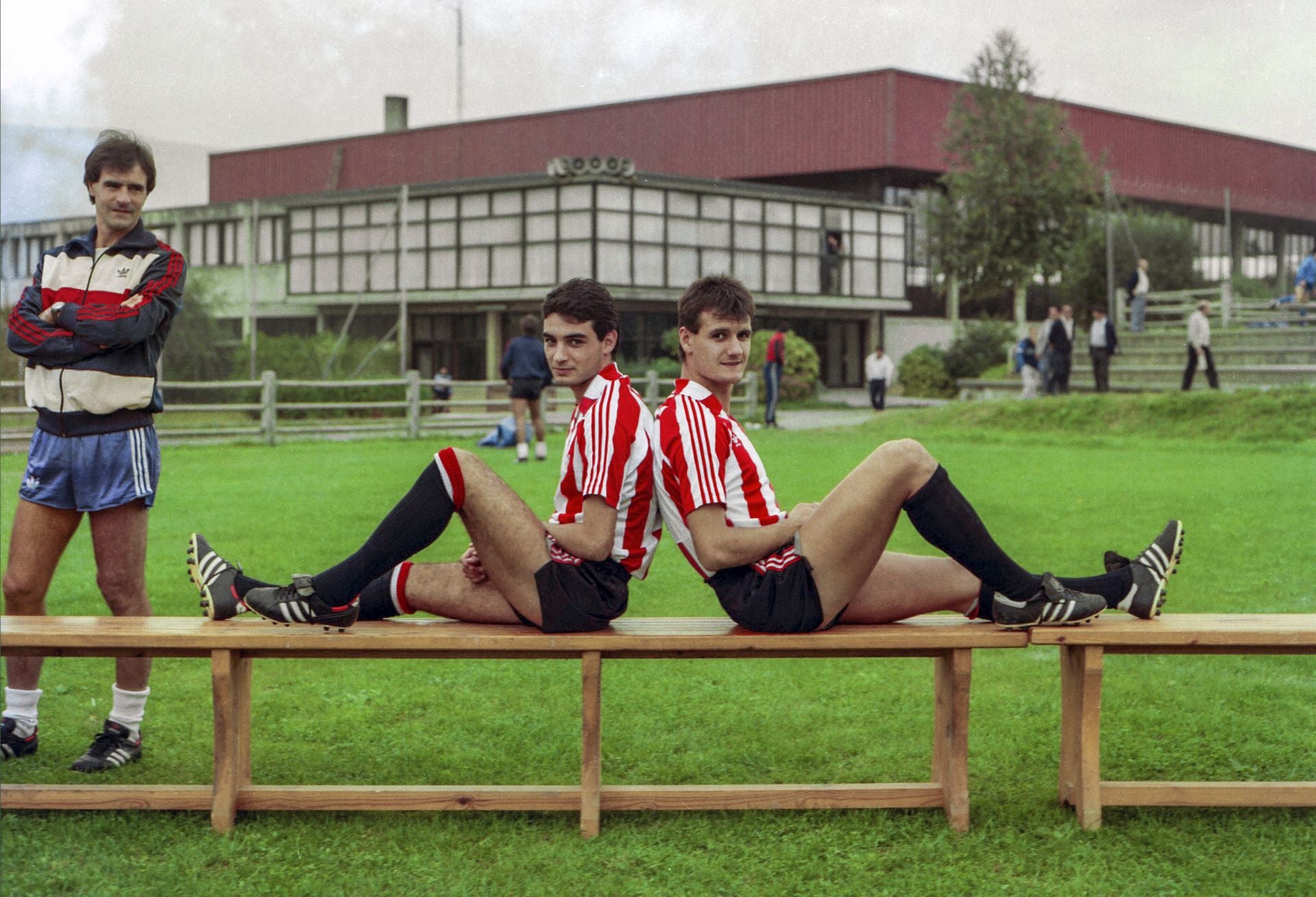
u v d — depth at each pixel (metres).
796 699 4.84
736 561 3.45
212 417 23.08
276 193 42.19
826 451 16.19
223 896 3.04
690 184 31.27
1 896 3.00
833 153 36.62
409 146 40.38
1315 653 3.56
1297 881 3.13
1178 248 34.50
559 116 38.75
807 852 3.33
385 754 4.15
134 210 3.91
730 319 3.48
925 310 39.09
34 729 4.10
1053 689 4.93
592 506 3.40
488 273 31.48
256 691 4.94
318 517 9.61
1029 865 3.25
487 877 3.16
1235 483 11.85
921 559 3.66
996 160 30.84
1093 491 11.28
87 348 3.80
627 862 3.26
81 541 8.57
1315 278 25.00
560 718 4.57
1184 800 3.53
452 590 3.65
